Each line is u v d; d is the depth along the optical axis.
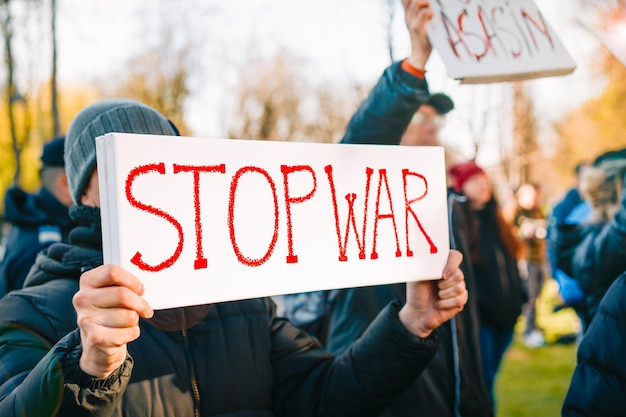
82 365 1.21
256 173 1.44
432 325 1.70
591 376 1.80
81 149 1.61
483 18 2.21
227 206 1.39
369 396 1.73
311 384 1.80
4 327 1.47
